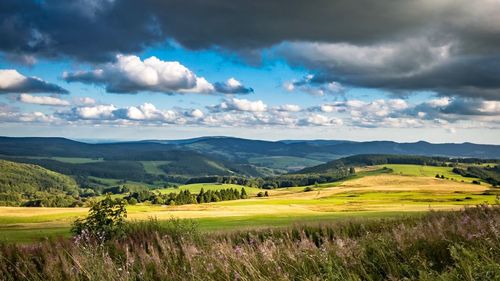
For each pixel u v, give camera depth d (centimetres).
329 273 630
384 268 695
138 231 1482
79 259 836
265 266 741
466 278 563
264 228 1823
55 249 1106
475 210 1382
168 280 753
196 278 729
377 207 11756
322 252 766
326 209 11756
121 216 1457
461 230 870
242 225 5462
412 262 661
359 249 772
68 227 6469
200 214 9775
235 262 754
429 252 752
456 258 616
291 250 822
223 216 8875
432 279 582
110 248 1179
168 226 1555
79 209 12850
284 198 19662
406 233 895
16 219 10069
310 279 641
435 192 19675
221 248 856
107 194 1488
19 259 979
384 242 806
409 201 14838
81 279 775
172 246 1008
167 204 19125
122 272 763
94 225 1397
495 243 702
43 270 886
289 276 680
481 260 621
